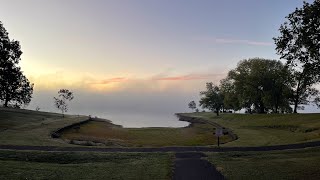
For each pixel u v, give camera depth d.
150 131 83.56
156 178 25.33
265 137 56.97
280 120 78.69
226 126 86.31
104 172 27.59
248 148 41.59
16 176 25.20
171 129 90.19
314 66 31.25
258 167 29.06
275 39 32.75
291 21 31.47
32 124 68.31
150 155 36.16
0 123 63.66
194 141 65.62
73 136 61.28
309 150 37.97
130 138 69.19
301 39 30.78
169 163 31.34
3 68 85.38
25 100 105.50
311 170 27.14
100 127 84.62
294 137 54.28
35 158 34.16
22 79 99.94
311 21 29.89
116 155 35.91
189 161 32.59
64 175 26.25
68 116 104.62
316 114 77.88
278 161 31.94
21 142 43.66
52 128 64.62
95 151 38.28
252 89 104.00
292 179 24.42
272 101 101.12
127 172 27.56
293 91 100.31
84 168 29.23
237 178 25.09
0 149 37.62
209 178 25.31
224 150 40.06
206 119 124.44
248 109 118.19
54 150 38.22
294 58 32.12
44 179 24.77
